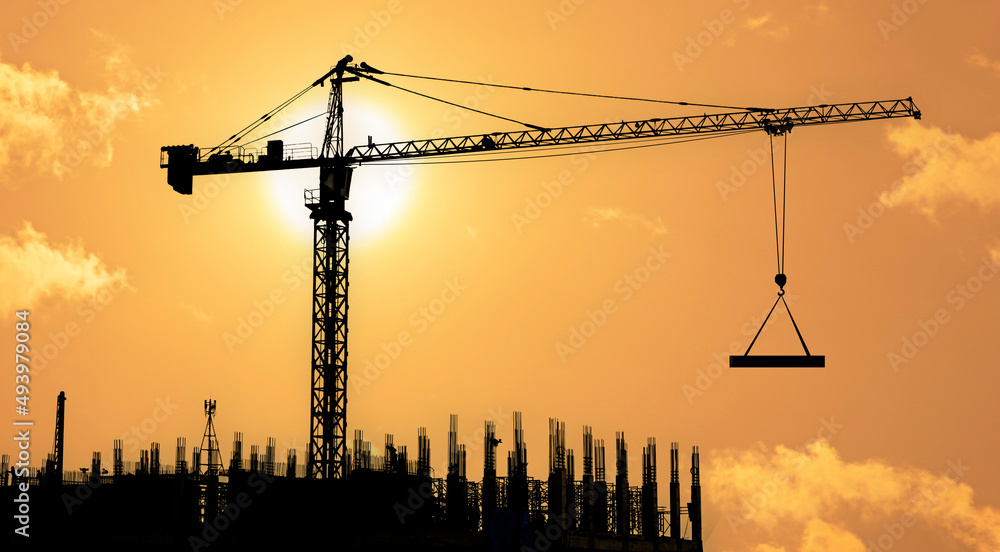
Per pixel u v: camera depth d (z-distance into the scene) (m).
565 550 85.31
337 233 117.00
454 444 90.81
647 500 102.31
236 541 80.81
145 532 80.12
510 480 91.06
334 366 113.94
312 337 114.50
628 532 98.94
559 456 89.94
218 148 123.00
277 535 80.94
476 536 84.38
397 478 83.94
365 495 81.75
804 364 66.19
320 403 113.38
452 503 89.31
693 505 109.44
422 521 85.62
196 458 97.12
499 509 84.38
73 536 80.06
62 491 84.81
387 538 79.12
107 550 78.31
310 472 111.44
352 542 77.62
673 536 104.81
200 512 84.94
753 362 66.69
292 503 81.69
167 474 87.81
